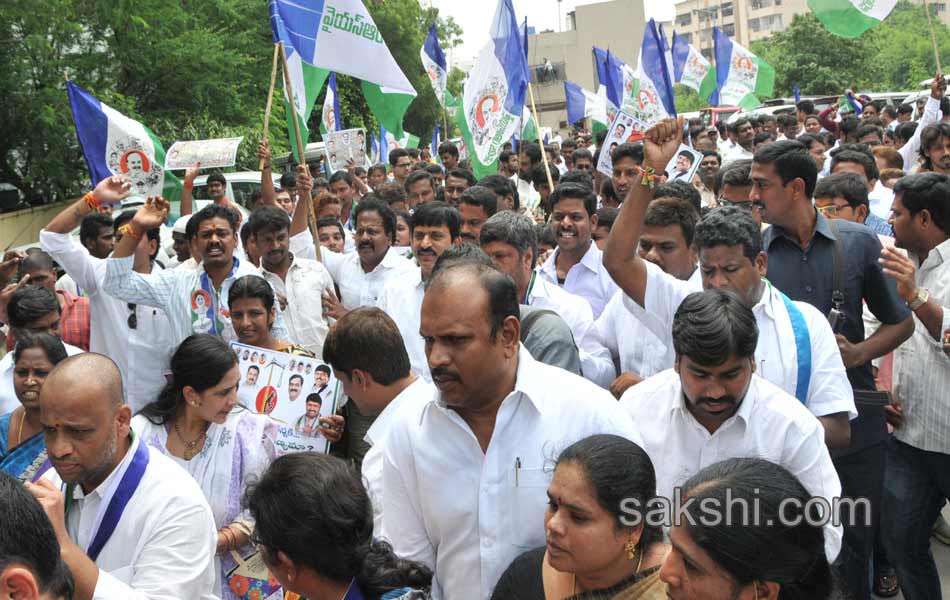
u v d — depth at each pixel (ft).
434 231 15.53
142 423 11.70
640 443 9.00
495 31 27.99
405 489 9.23
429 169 38.86
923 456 13.79
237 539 11.57
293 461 7.86
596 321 14.76
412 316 15.62
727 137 53.36
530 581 8.34
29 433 13.09
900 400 13.93
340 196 32.65
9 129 52.90
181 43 58.80
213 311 17.49
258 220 18.93
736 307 8.93
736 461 6.57
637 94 32.12
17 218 53.06
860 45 120.57
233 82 65.62
